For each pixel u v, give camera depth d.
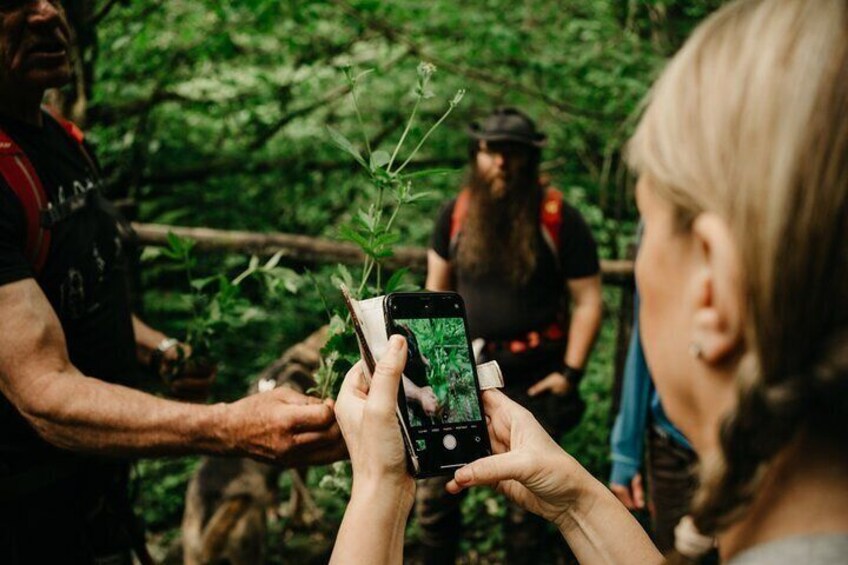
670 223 0.59
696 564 0.68
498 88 5.86
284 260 3.83
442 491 3.17
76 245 1.74
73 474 1.76
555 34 5.53
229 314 2.04
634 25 5.36
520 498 1.05
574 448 4.14
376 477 0.90
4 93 1.63
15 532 1.66
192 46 5.10
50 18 1.64
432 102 5.86
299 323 5.23
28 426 1.65
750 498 0.54
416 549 3.70
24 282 1.54
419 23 5.57
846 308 0.50
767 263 0.51
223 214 5.69
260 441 1.39
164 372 2.17
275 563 3.73
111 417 1.44
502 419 1.12
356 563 0.86
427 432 1.08
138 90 5.06
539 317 3.10
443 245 3.26
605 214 5.71
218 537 3.36
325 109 6.03
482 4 5.51
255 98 5.38
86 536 1.83
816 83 0.51
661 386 0.63
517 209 3.07
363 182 5.90
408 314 1.13
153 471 4.33
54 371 1.50
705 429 0.61
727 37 0.57
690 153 0.56
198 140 5.85
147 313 4.89
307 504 3.94
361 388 1.07
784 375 0.52
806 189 0.50
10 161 1.61
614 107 5.27
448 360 1.13
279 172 5.82
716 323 0.56
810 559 0.52
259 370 5.07
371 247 1.39
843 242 0.50
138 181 5.20
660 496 2.49
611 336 5.45
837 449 0.54
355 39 5.45
